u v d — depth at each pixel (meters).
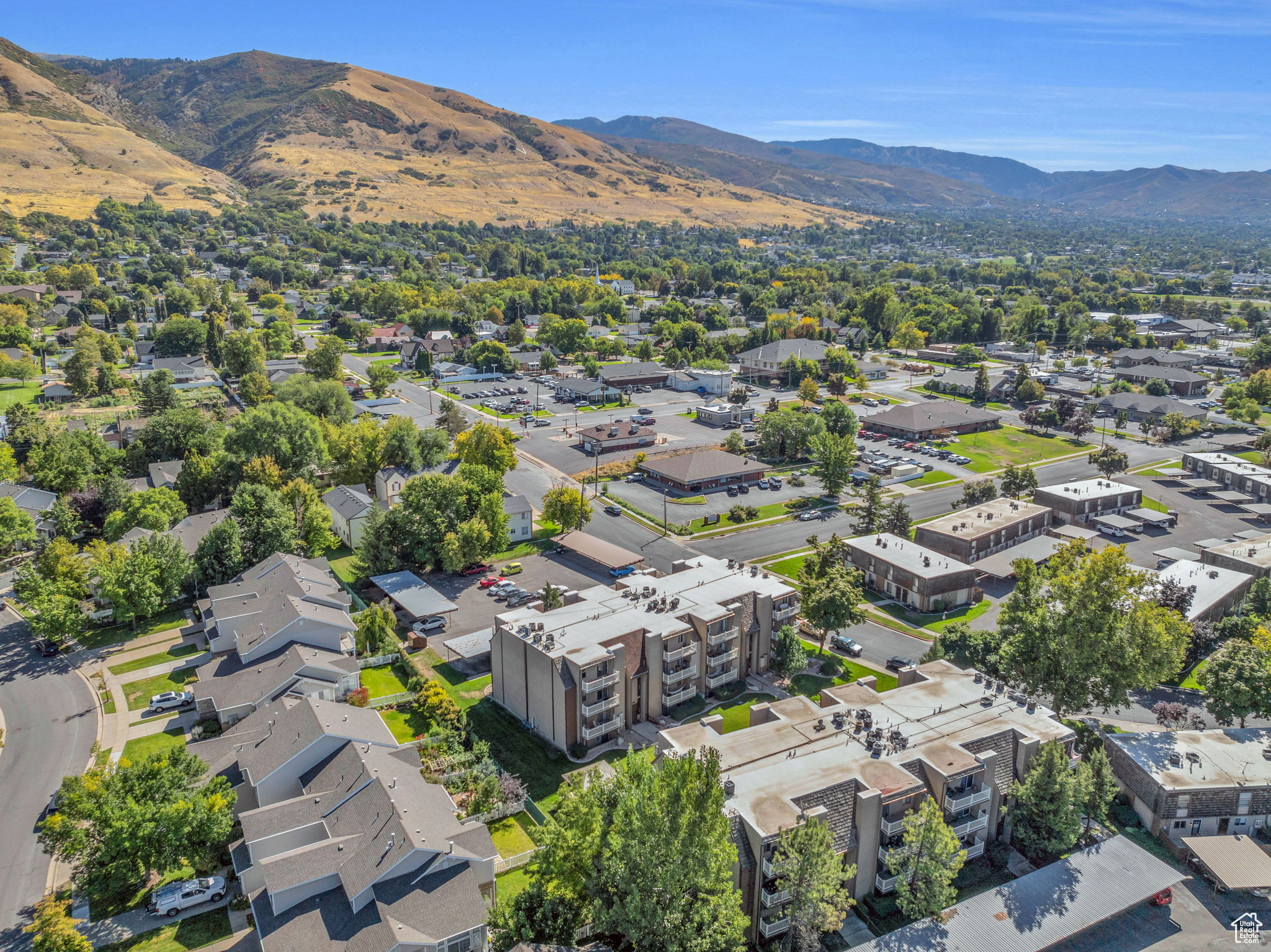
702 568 103.50
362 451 146.25
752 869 59.06
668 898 53.56
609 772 76.88
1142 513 148.12
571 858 57.28
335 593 102.06
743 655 94.25
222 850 64.75
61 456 145.50
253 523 113.25
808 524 143.25
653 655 84.88
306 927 53.56
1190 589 103.94
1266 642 87.38
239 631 93.69
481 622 105.19
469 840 60.59
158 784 63.06
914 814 61.47
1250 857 66.19
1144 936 60.34
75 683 90.19
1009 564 124.44
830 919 56.12
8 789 72.69
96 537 130.62
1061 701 82.44
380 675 93.06
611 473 166.00
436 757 77.19
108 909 60.56
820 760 65.81
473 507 122.31
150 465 149.25
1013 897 60.47
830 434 162.00
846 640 101.94
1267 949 59.19
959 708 74.12
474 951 55.03
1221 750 75.31
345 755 68.56
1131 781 73.88
